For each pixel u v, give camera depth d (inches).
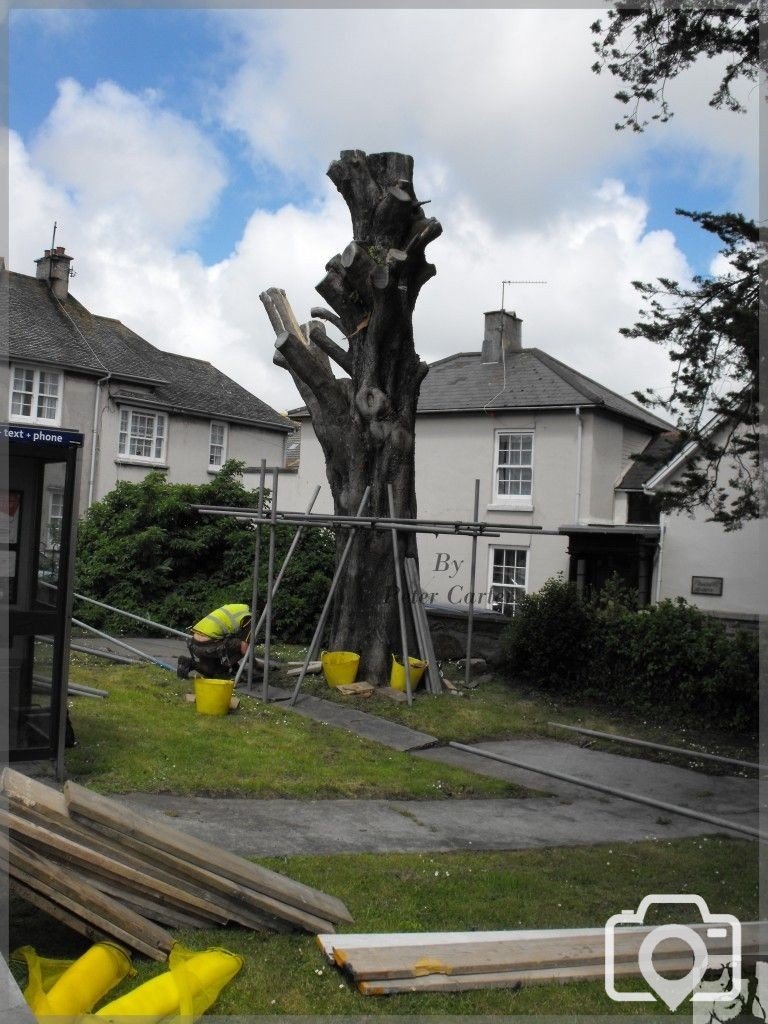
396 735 362.9
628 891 203.2
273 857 205.0
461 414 955.3
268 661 418.0
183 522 661.3
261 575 620.4
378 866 206.5
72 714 329.4
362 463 466.9
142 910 157.9
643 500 901.2
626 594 522.6
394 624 458.6
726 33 312.7
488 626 551.5
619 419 932.0
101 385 1014.4
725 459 444.1
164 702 371.9
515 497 922.7
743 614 701.9
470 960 152.8
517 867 215.2
